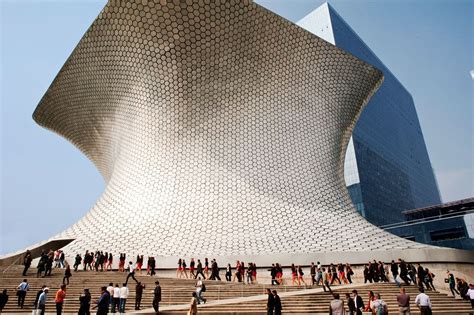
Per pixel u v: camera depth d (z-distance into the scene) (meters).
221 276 17.27
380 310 7.85
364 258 17.20
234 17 21.61
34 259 19.48
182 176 22.00
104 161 29.22
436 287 16.20
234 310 9.45
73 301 10.77
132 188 22.72
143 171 22.86
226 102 23.00
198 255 18.11
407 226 49.59
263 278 17.03
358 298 8.23
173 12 20.89
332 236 19.88
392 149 73.25
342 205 23.09
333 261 17.23
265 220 20.48
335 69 25.08
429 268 16.84
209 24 21.39
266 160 22.80
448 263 16.83
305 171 23.34
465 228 44.00
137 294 10.29
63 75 26.22
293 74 24.12
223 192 21.45
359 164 57.66
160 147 22.89
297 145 23.80
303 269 17.11
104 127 26.75
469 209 49.62
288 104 24.19
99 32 22.39
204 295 11.78
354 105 26.62
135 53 22.16
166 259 17.95
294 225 20.44
